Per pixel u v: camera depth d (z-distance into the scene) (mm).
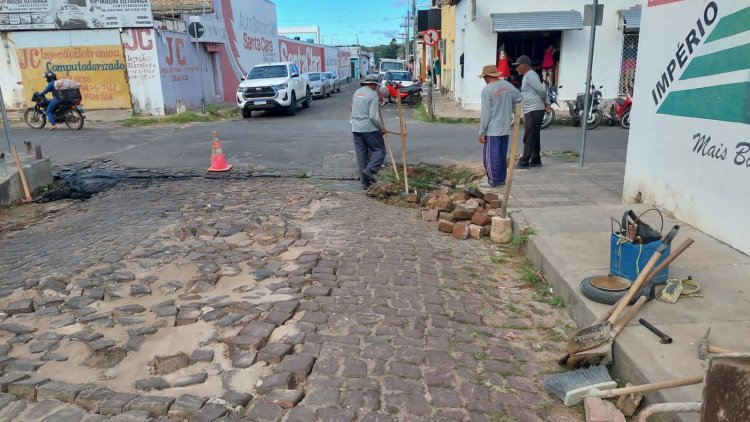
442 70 30406
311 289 4641
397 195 8188
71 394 3145
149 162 11109
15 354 3631
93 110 21016
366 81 8422
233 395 3164
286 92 20219
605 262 4855
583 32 17953
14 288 4645
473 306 4555
